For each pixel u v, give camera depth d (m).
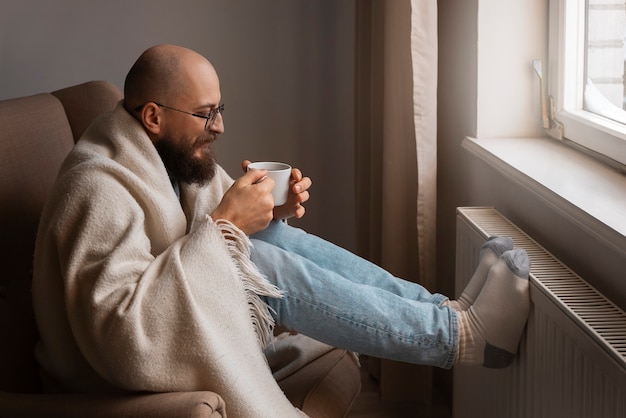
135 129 1.66
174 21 2.85
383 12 2.36
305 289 1.64
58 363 1.59
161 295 1.44
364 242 2.71
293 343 1.83
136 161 1.62
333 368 1.79
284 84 2.92
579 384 1.38
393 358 1.69
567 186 1.67
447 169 2.48
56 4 2.80
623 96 1.87
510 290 1.62
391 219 2.33
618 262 1.47
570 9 2.03
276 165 1.77
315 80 2.92
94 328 1.43
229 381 1.45
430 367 2.32
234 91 2.92
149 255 1.52
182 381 1.44
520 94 2.16
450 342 1.66
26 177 1.77
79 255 1.47
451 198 2.46
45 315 1.55
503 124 2.18
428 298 1.80
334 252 1.85
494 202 2.09
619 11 1.86
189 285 1.47
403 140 2.28
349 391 1.77
